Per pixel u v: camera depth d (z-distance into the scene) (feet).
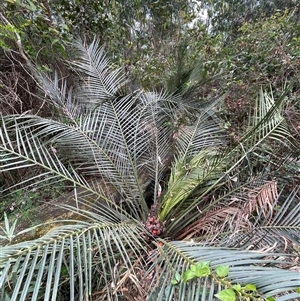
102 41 10.05
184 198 5.43
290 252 3.98
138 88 7.91
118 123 6.14
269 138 5.08
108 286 3.66
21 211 5.56
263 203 4.73
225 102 8.61
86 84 6.86
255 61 10.28
